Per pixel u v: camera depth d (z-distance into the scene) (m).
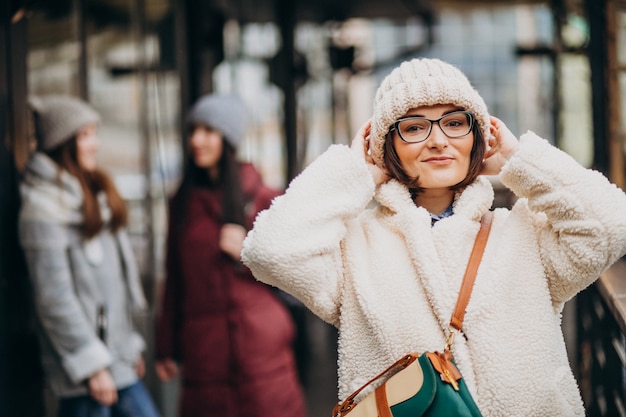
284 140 10.91
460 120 2.51
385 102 2.50
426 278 2.44
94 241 4.86
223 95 5.48
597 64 5.27
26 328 4.78
